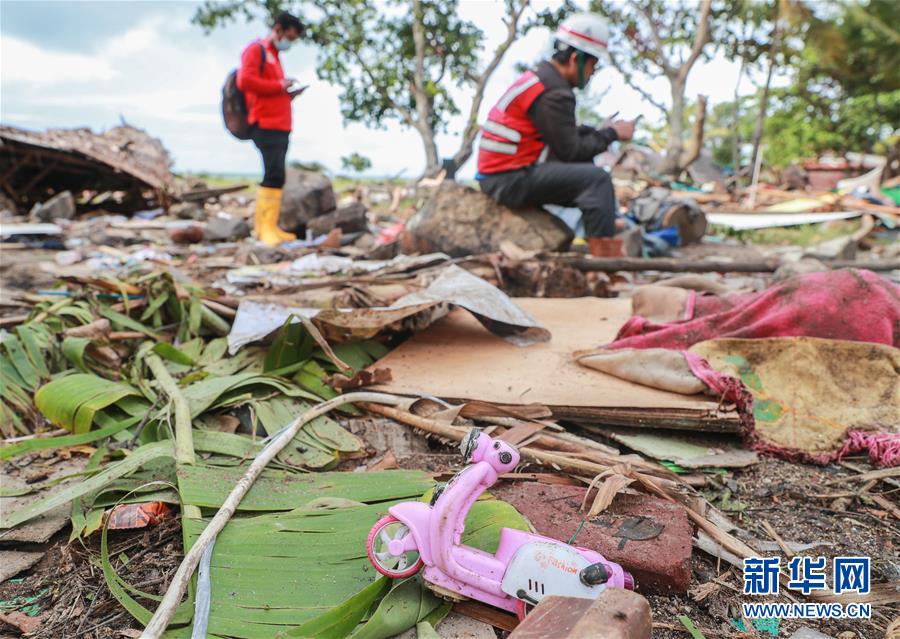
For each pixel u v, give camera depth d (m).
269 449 2.43
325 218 9.17
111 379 3.34
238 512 2.14
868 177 15.80
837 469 2.62
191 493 2.15
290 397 3.00
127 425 2.72
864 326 3.09
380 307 3.71
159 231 10.48
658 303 3.80
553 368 3.28
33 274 6.86
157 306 3.94
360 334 3.42
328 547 1.92
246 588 1.78
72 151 12.89
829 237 11.49
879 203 14.22
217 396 2.83
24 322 3.90
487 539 1.91
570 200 5.71
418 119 21.05
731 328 3.29
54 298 4.16
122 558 2.03
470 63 21.20
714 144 32.72
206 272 6.80
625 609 1.38
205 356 3.50
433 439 2.78
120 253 7.79
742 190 17.05
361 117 22.31
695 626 1.79
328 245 8.17
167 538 2.14
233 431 2.76
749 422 2.70
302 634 1.61
